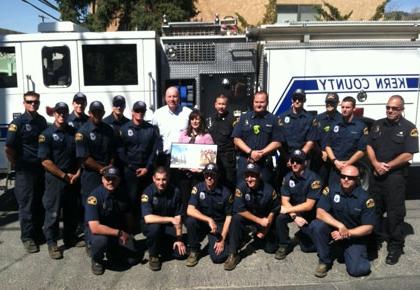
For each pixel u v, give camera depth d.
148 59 5.95
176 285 4.11
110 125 4.94
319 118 5.25
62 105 4.62
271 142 4.97
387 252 4.78
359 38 6.35
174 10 13.77
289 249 4.92
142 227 4.50
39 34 5.88
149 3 13.73
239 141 5.05
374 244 4.75
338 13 15.50
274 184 5.40
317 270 4.24
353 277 4.24
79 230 5.40
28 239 4.88
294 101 5.19
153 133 4.96
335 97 5.11
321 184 4.65
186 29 6.91
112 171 4.33
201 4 18.33
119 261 4.58
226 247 4.60
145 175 5.02
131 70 5.98
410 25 6.14
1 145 6.07
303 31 6.23
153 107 6.03
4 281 4.19
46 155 4.59
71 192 4.85
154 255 4.40
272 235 4.70
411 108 6.16
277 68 6.00
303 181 4.63
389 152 4.60
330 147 5.10
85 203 4.74
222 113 5.34
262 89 6.14
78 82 5.96
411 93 6.13
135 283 4.16
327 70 6.02
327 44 5.96
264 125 4.94
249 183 4.46
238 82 6.26
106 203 4.39
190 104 6.31
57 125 4.66
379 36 6.33
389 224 4.55
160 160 5.26
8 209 6.38
